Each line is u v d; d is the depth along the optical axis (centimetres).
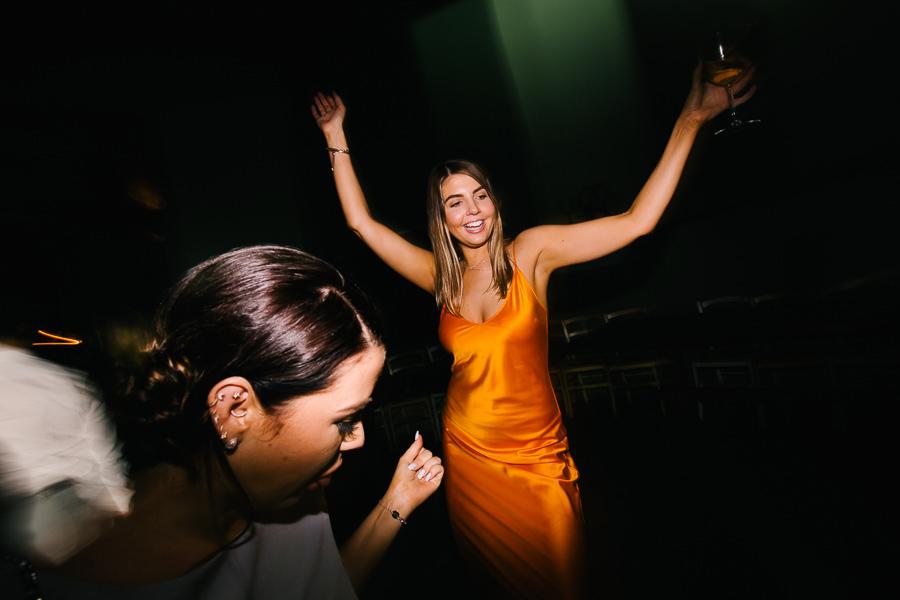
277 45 559
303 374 51
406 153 667
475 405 160
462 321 162
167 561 51
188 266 589
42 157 496
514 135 630
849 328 247
